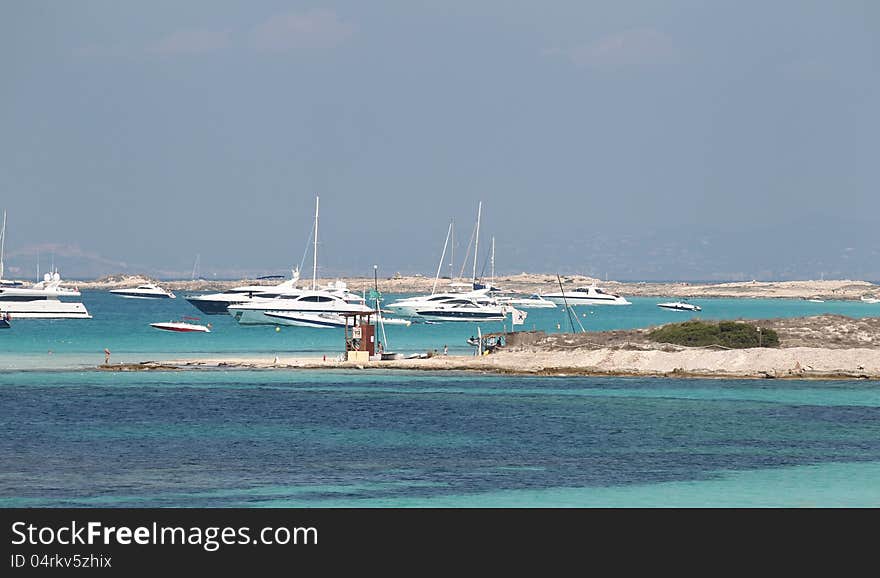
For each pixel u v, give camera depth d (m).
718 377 175.88
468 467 99.00
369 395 150.50
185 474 94.31
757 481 94.44
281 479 92.88
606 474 96.75
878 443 114.00
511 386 163.00
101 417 127.19
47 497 85.38
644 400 147.50
